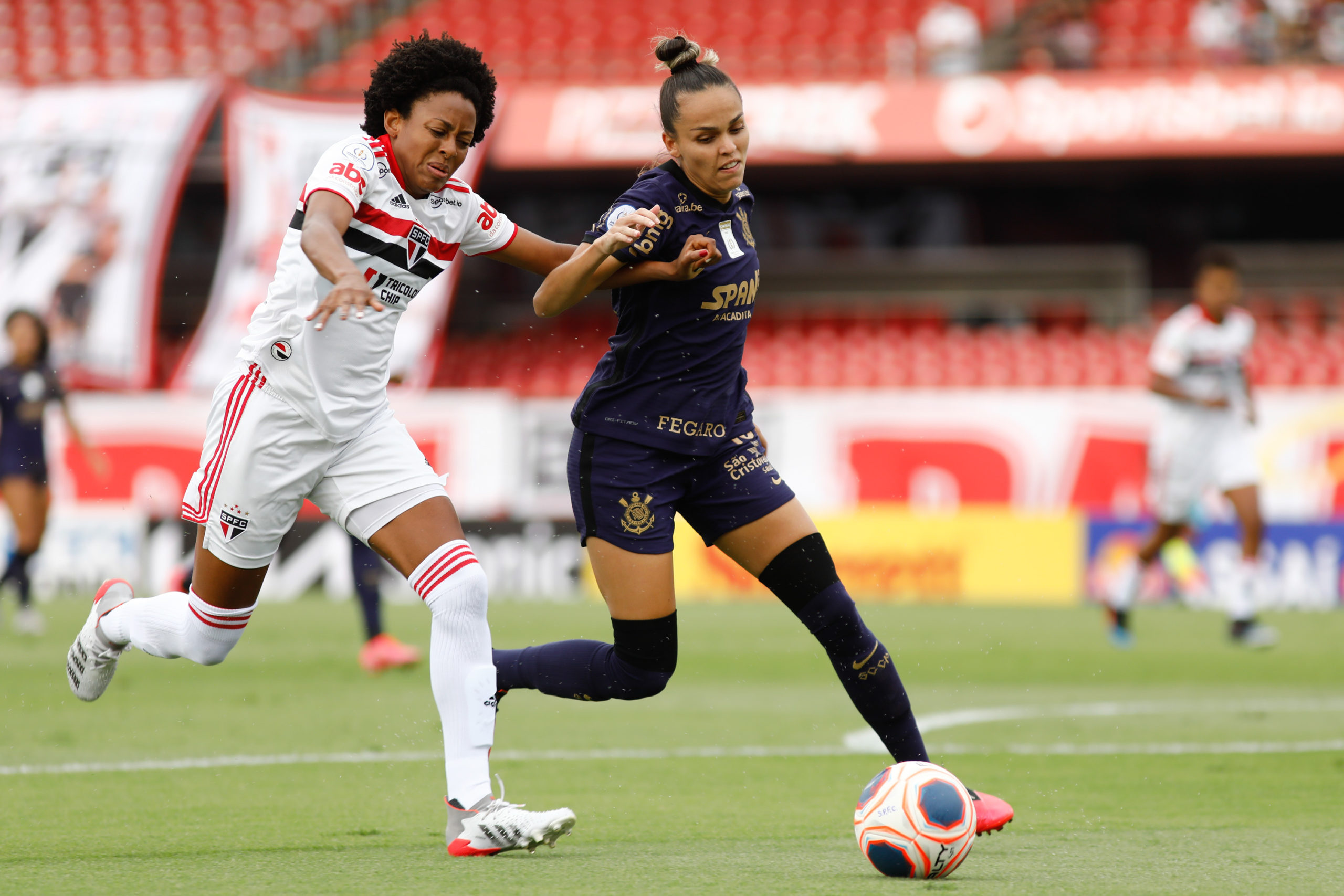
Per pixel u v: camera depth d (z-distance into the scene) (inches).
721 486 579.8
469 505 2293.3
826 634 574.9
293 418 538.0
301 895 447.8
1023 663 1391.5
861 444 2309.3
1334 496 2228.1
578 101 2640.3
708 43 3024.1
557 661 601.9
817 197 3029.0
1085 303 2923.2
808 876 482.0
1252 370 2598.4
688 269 540.7
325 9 3048.7
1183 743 889.5
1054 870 494.6
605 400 576.4
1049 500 2265.0
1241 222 2997.0
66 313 2504.9
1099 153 2532.0
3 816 625.0
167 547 2135.8
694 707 1074.7
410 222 533.6
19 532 1577.3
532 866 503.8
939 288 2960.1
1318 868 499.5
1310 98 2516.0
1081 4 2903.5
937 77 2778.1
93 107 2652.6
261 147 2640.3
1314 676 1289.4
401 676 1235.9
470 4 3080.7
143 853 533.3
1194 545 2079.2
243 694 1115.3
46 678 1210.6
